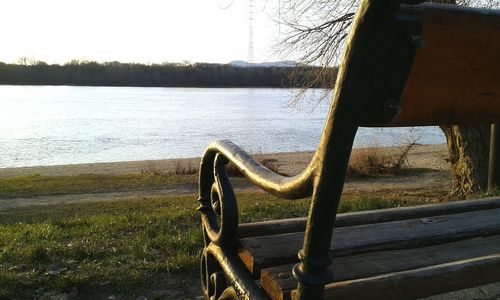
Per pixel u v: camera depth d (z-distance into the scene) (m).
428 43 1.22
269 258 1.68
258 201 8.91
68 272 3.65
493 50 1.29
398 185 15.59
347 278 1.58
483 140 8.53
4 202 14.51
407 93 1.31
